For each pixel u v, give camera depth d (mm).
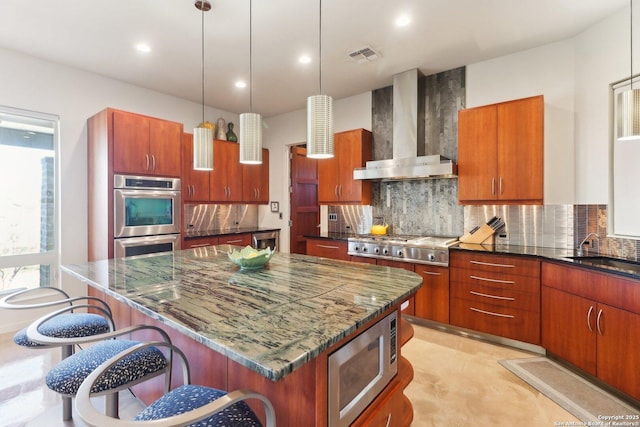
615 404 1951
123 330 1322
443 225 3684
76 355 1341
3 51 3000
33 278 3270
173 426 728
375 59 3268
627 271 1888
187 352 1545
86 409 753
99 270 1927
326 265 2049
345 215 4473
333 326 1051
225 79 3754
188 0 2307
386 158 4031
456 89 3506
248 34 2773
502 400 2014
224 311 1196
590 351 2137
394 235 3941
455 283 3008
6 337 2951
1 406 1951
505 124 2949
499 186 2969
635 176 2344
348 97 4367
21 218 3225
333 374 1052
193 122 4547
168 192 3646
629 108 1841
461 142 3199
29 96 3146
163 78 3721
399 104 3627
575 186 2820
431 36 2820
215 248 2926
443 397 2047
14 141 3170
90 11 2434
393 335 1429
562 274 2367
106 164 3178
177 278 1712
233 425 926
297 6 2379
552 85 2947
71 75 3408
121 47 2996
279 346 907
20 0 2291
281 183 5207
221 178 4668
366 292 1430
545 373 2316
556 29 2713
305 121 4875
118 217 3232
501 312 2758
